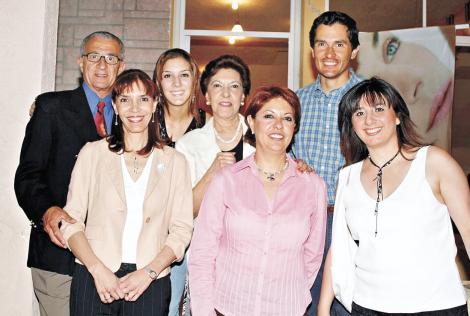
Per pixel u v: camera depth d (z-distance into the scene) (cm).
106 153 215
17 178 227
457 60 507
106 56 264
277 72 586
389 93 201
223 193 210
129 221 209
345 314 241
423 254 181
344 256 211
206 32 499
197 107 279
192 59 272
